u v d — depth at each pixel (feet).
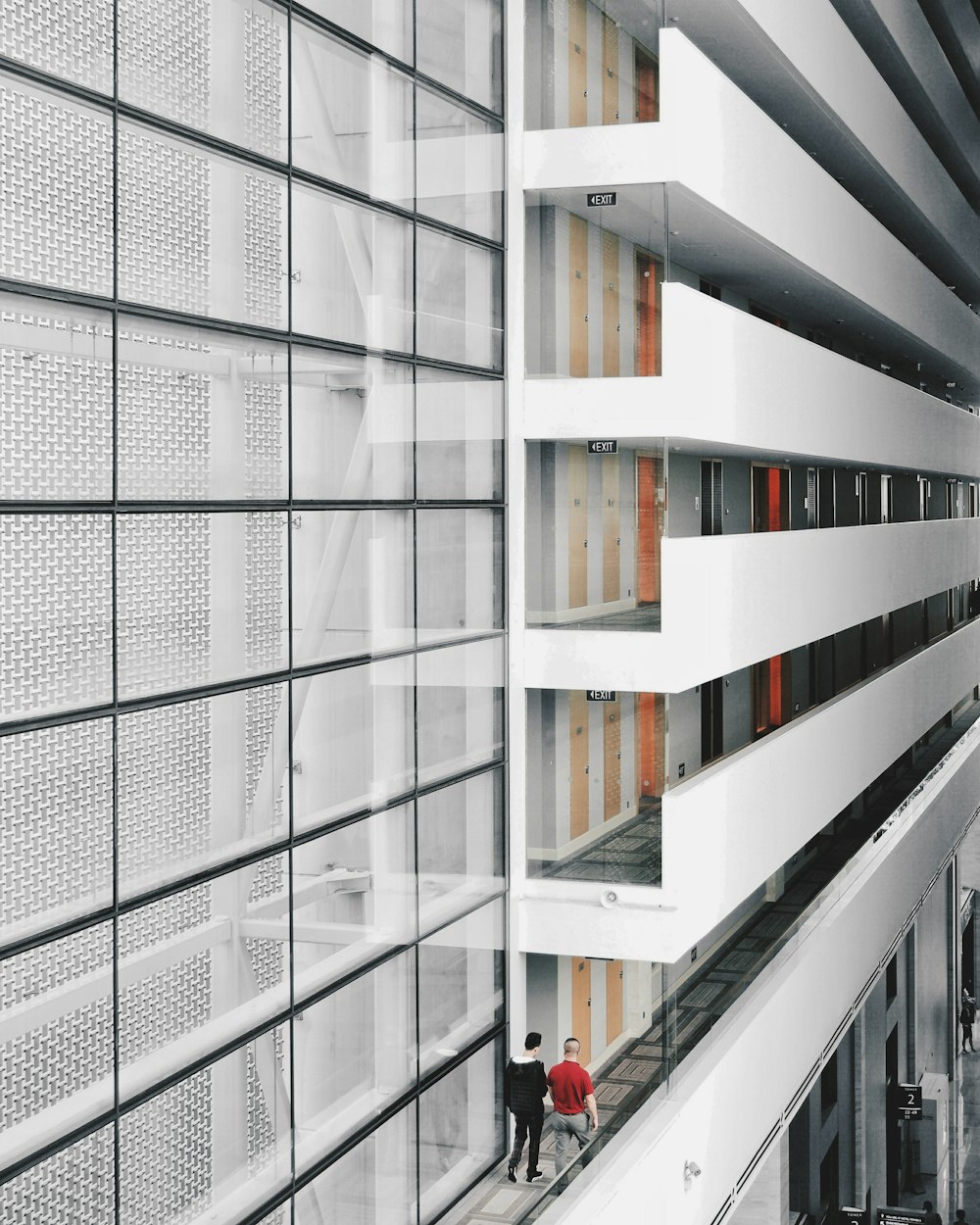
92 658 36.24
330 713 46.32
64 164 35.24
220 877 40.83
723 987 67.21
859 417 85.15
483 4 55.52
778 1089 67.62
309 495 45.01
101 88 36.40
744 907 74.69
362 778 48.08
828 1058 77.15
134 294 37.68
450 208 53.36
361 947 47.93
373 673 48.62
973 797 126.93
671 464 68.59
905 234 110.93
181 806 39.45
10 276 33.73
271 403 43.21
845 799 83.76
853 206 82.23
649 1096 55.72
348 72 47.42
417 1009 51.21
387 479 49.60
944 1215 101.71
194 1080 39.88
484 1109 55.47
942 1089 115.44
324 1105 45.98
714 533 75.41
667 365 55.57
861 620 87.25
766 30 63.00
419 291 51.57
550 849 57.36
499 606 57.16
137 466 37.83
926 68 100.78
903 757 115.03
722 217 60.95
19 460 34.14
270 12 43.09
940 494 139.03
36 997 34.50
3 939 33.68
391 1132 49.29
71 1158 35.35
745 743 79.77
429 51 52.03
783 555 70.13
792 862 86.43
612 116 55.77
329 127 46.21
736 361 62.03
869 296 86.79
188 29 39.55
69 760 35.50
